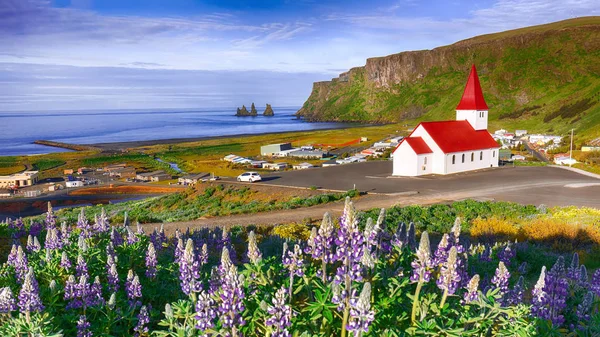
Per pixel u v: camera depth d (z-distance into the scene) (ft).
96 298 29.68
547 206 140.97
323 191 182.80
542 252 69.87
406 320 23.99
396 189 179.63
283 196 181.57
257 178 221.87
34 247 44.80
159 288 34.86
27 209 270.46
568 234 86.48
